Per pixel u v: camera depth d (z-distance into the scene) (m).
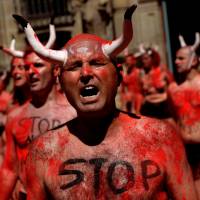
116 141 2.54
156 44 16.77
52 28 3.79
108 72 2.50
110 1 15.51
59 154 2.56
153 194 2.49
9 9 17.25
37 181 2.59
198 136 6.57
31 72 4.47
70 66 2.51
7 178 4.14
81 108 2.49
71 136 2.58
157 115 8.96
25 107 4.60
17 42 17.16
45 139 2.62
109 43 2.53
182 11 18.23
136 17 16.66
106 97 2.49
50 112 4.51
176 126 6.88
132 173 2.48
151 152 2.52
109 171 2.49
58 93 4.61
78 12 16.23
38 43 2.59
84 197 2.49
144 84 9.12
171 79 9.09
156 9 16.72
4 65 16.77
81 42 2.54
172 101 6.90
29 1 16.81
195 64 6.81
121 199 2.47
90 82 2.46
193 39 18.64
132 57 11.75
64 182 2.52
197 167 6.42
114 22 15.59
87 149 2.54
